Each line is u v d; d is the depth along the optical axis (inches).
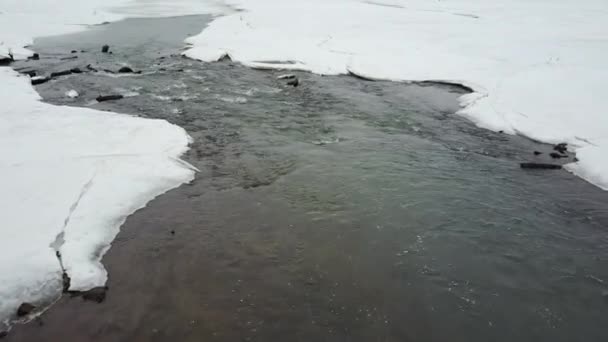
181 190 326.6
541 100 532.7
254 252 256.8
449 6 1594.5
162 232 274.8
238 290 225.9
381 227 284.8
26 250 240.4
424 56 781.9
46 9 1384.1
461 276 241.8
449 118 514.6
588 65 658.2
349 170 364.8
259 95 579.5
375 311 215.3
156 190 322.0
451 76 666.2
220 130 450.0
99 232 266.7
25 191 298.5
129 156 365.1
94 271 234.1
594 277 242.8
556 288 234.1
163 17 1387.8
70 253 243.0
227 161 377.4
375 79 674.8
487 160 400.8
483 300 224.5
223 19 1259.2
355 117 503.8
